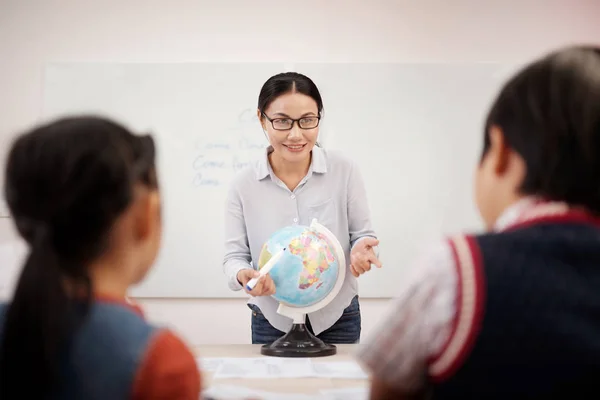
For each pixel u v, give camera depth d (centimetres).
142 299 252
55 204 54
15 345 52
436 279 54
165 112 253
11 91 254
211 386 96
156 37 256
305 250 130
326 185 155
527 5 257
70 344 52
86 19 256
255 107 253
